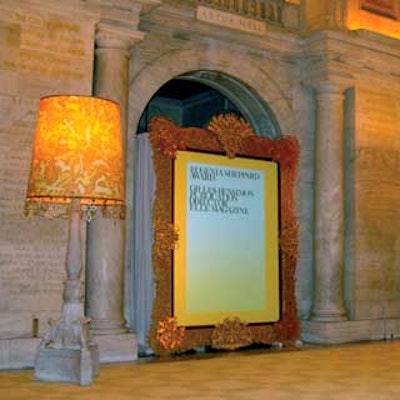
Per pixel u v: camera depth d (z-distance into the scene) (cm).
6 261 1149
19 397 884
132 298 1372
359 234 1606
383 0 1714
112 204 1058
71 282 1019
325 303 1555
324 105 1595
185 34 1469
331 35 1555
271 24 1588
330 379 1038
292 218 1548
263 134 1630
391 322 1627
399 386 981
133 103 1391
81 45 1245
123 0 1280
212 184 1439
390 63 1661
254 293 1473
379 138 1659
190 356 1312
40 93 1202
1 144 1160
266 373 1095
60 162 962
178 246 1378
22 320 1153
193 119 2120
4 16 1180
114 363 1210
